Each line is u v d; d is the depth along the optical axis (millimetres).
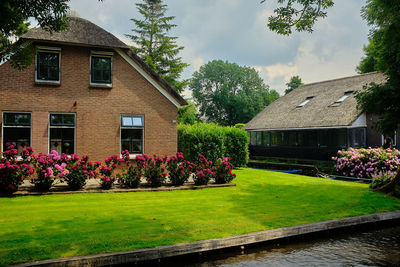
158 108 15219
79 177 10523
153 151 15062
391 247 6895
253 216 8008
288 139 26969
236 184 13164
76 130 13641
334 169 19297
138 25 35750
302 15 9664
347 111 21922
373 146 21172
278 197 10836
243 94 56438
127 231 6430
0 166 9562
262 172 18500
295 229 7082
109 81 14305
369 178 16391
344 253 6473
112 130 14281
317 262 5949
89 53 13992
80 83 13781
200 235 6336
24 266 4613
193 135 16516
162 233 6375
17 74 12766
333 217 8156
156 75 15164
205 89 61781
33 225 6723
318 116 24312
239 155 18875
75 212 7969
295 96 31578
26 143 12859
